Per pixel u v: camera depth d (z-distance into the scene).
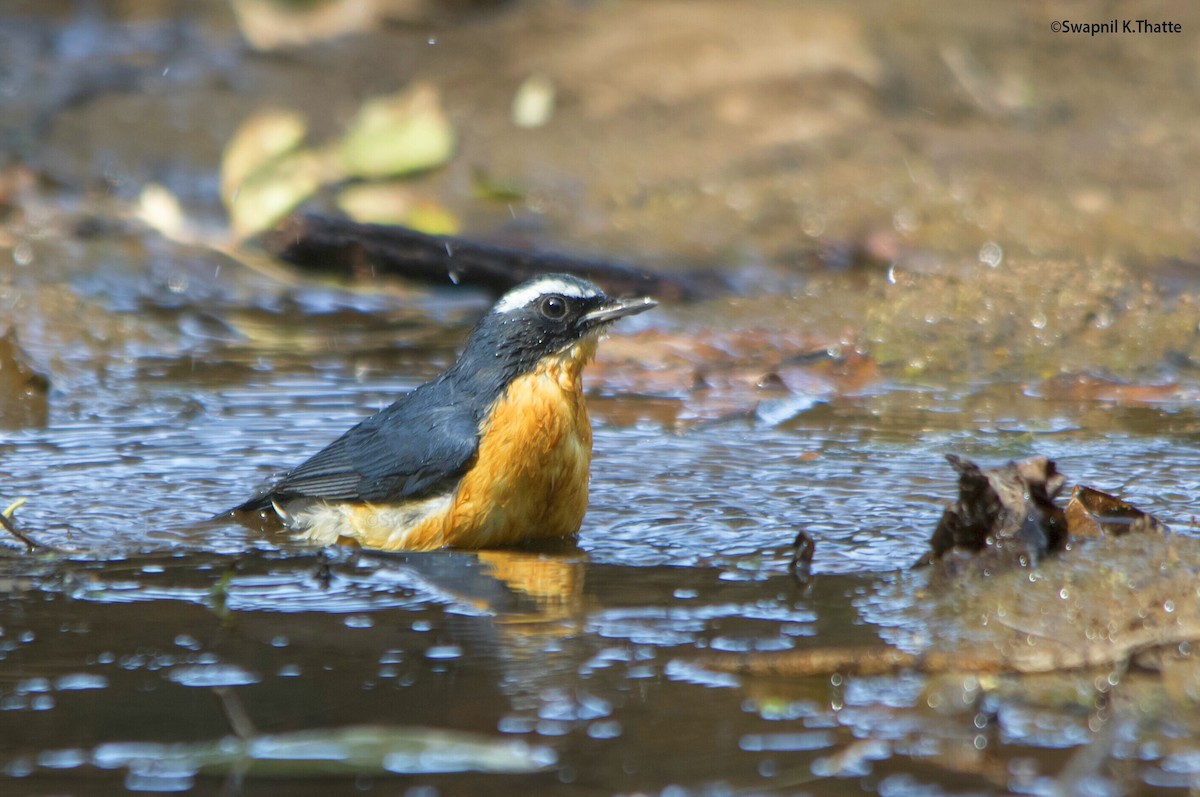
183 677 7.45
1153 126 22.56
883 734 6.73
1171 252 17.91
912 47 24.83
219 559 9.57
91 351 15.30
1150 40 25.38
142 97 25.00
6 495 10.85
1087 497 9.55
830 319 16.23
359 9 27.95
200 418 13.08
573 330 10.17
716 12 26.08
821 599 8.63
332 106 24.69
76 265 17.78
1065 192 20.12
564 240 19.16
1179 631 7.81
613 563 9.49
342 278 18.27
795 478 11.33
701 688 7.28
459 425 10.07
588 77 24.62
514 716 6.94
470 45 26.55
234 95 25.19
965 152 21.61
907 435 12.57
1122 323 15.46
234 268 18.20
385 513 10.27
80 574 9.20
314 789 6.25
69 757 6.53
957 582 8.84
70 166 22.20
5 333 14.77
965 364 14.93
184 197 21.11
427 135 19.89
